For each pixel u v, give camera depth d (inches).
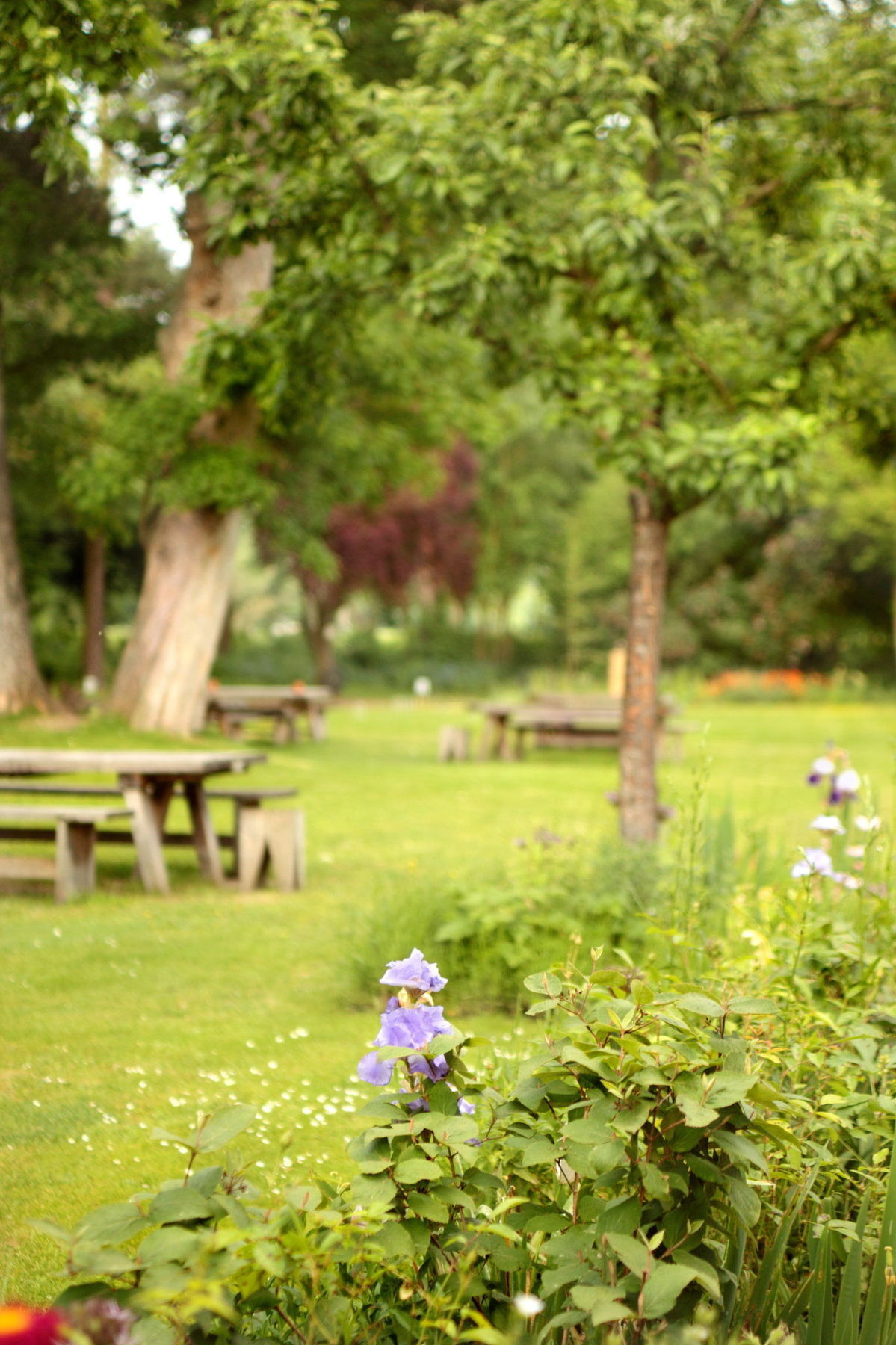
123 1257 69.0
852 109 341.1
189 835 342.6
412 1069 87.5
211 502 600.4
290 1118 164.2
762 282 339.9
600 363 313.0
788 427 289.3
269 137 309.0
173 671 615.2
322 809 480.7
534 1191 91.6
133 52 220.2
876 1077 119.2
